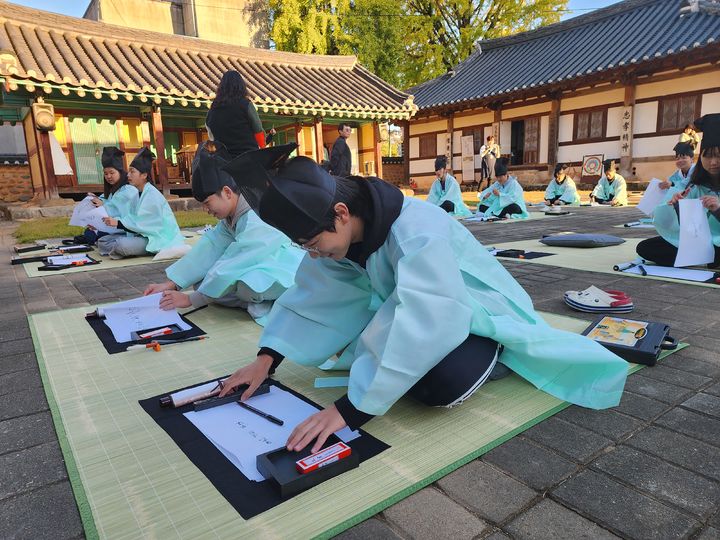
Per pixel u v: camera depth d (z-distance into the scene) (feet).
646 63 43.16
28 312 11.10
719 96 42.50
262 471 4.66
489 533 3.97
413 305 4.76
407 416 5.81
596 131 50.75
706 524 4.00
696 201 12.55
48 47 34.78
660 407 5.86
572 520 4.09
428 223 5.24
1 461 5.18
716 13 44.34
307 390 6.59
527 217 30.01
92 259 17.60
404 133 69.51
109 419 5.94
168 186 38.58
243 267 9.41
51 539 4.04
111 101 36.45
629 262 14.44
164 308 9.52
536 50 60.59
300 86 44.96
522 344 5.94
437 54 81.82
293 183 4.54
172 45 43.14
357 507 4.25
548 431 5.43
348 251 5.44
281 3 68.18
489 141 50.62
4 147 55.93
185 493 4.50
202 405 5.93
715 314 9.29
